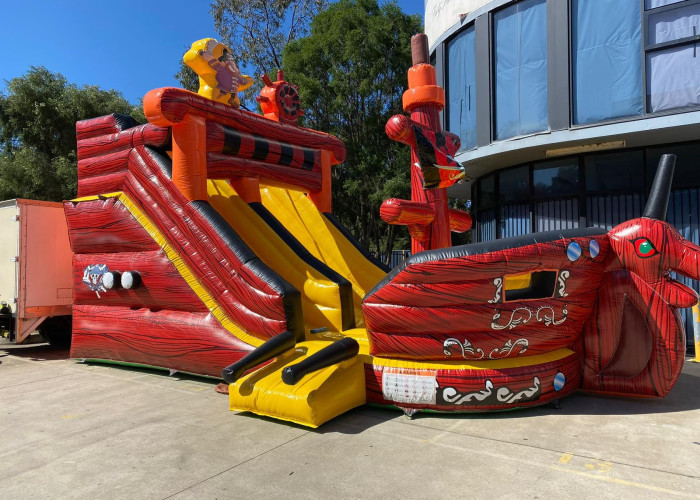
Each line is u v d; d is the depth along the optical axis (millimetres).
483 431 4633
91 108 21359
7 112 20922
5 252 9125
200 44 6977
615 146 8969
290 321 5762
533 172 10016
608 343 5469
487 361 5109
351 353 5336
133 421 5156
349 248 7953
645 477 3604
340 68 19906
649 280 5215
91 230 7664
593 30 8633
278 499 3402
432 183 6438
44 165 20078
